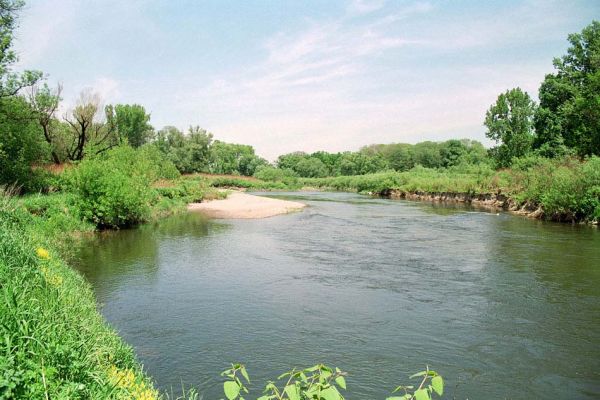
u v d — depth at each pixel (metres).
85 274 14.50
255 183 85.62
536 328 10.17
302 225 27.75
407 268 15.91
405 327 10.25
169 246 19.81
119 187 24.69
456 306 11.70
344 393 7.35
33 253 9.49
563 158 36.31
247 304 11.79
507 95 58.50
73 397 4.08
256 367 8.23
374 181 69.06
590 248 19.19
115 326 10.05
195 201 43.56
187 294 12.58
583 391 7.51
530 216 32.50
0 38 25.05
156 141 81.94
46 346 4.69
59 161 40.38
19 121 28.16
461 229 25.73
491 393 7.43
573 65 45.59
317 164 118.31
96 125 44.06
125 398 4.71
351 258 17.58
